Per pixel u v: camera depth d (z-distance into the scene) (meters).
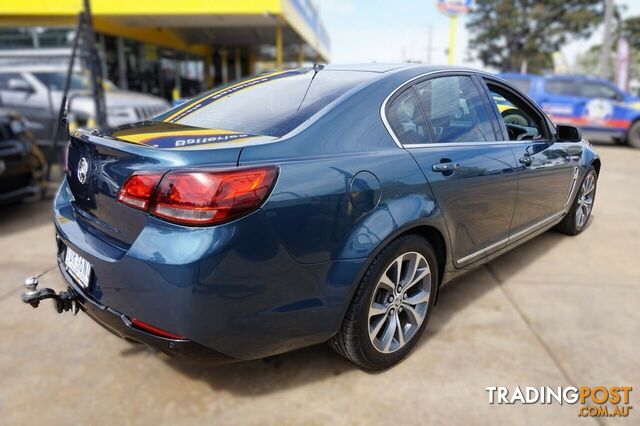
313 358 2.56
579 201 4.37
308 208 1.94
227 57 24.11
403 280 2.41
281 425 2.08
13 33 13.80
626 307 3.12
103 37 14.52
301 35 16.12
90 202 2.17
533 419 2.12
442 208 2.47
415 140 2.48
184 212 1.77
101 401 2.22
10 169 4.67
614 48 39.03
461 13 15.89
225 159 1.87
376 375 2.41
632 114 11.85
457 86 2.90
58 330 2.83
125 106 8.58
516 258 3.96
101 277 2.00
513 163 3.03
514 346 2.66
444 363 2.50
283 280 1.93
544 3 36.41
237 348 1.94
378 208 2.17
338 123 2.21
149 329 1.90
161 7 12.18
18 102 8.20
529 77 12.62
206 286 1.78
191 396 2.26
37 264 3.81
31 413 2.14
